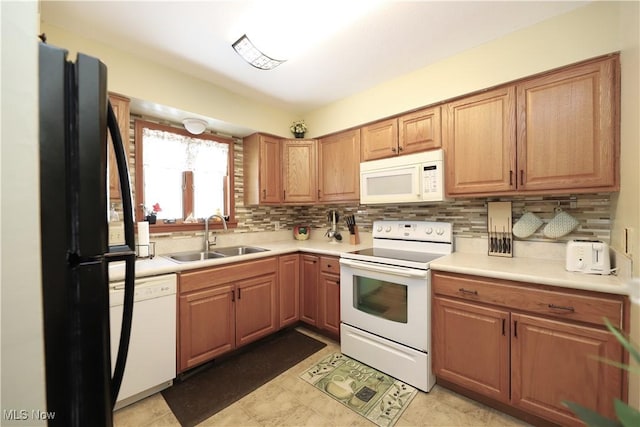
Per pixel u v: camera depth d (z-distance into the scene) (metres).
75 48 1.62
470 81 1.84
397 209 2.53
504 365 1.45
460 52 1.89
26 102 0.50
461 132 1.86
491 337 1.50
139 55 1.87
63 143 0.57
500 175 1.70
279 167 2.86
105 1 1.37
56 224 0.56
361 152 2.47
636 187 1.12
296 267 2.60
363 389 1.73
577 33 1.45
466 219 2.11
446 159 1.93
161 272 1.68
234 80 2.26
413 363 1.74
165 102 2.00
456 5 1.44
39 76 0.54
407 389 1.73
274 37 1.66
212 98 2.29
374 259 1.96
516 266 1.59
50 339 0.55
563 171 1.49
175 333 1.75
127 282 0.75
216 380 1.83
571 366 1.27
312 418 1.49
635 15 1.14
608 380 1.18
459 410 1.54
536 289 1.36
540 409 1.35
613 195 1.44
